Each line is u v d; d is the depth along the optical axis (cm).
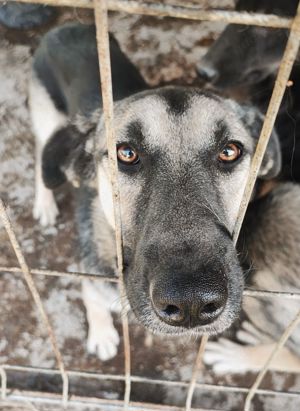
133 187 30
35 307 47
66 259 49
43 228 51
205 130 31
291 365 41
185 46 60
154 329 26
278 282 36
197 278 24
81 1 13
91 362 45
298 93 43
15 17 59
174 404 43
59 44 49
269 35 48
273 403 44
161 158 30
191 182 29
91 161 37
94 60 46
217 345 44
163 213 27
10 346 45
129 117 31
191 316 25
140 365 45
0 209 20
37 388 43
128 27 60
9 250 50
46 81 50
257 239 37
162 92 32
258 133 34
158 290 24
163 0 61
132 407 40
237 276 26
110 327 45
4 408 41
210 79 54
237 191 32
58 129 39
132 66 49
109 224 36
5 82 58
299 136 42
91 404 41
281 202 38
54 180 39
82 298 47
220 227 27
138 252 28
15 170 54
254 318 40
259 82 52
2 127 55
